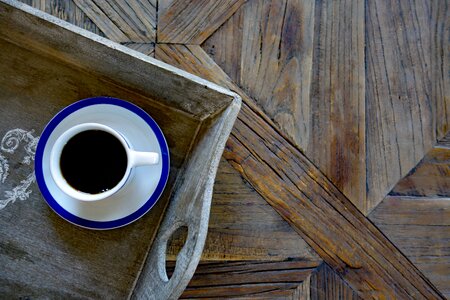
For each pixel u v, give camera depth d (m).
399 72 0.87
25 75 0.70
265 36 0.85
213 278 0.81
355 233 0.84
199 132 0.71
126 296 0.70
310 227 0.83
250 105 0.83
